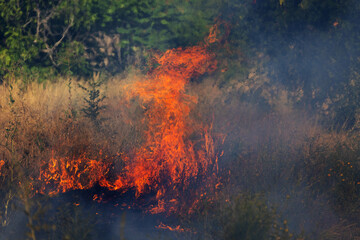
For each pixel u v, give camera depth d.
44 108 28.53
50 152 23.89
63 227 16.27
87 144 24.31
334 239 17.38
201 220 18.00
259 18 34.75
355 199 19.44
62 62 39.72
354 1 31.09
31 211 18.53
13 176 21.72
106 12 41.81
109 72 42.00
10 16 38.03
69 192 21.27
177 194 21.19
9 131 24.80
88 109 27.06
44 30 40.16
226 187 20.50
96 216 19.16
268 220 14.69
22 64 37.44
